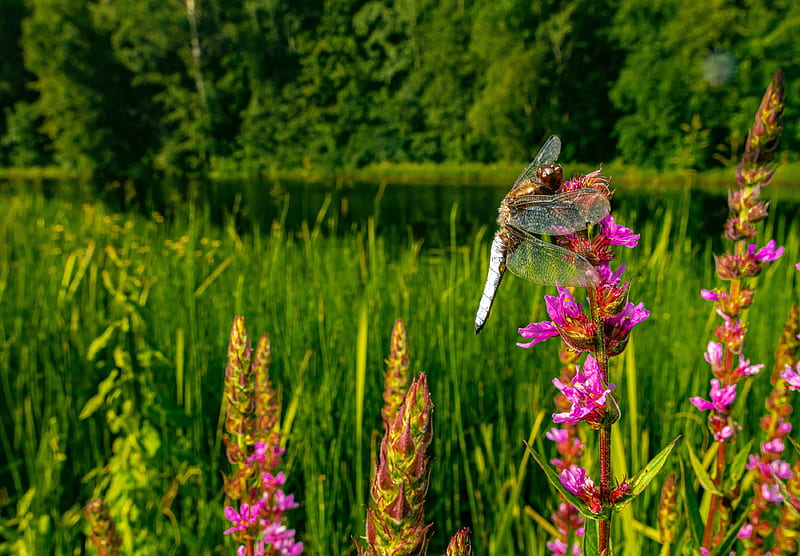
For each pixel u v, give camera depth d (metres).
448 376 3.19
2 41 39.75
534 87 31.50
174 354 3.68
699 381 2.74
